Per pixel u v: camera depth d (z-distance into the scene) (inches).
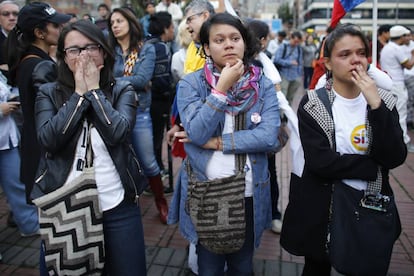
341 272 72.8
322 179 76.2
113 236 77.2
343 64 71.6
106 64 77.9
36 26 103.0
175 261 120.5
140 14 368.2
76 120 69.9
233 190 74.7
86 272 73.2
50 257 71.4
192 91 78.2
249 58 80.0
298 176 85.7
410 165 215.6
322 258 77.3
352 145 73.6
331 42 73.1
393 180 192.4
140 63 136.2
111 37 137.6
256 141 74.9
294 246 79.7
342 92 75.0
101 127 71.4
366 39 71.8
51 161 72.7
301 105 78.5
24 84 100.5
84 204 71.5
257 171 78.4
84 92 71.5
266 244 130.3
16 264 120.0
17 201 131.9
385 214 72.8
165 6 338.3
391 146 69.6
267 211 83.0
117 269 78.8
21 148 105.3
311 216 76.9
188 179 79.3
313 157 74.3
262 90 78.7
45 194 72.3
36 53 104.4
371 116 69.4
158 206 148.5
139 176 78.5
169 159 175.3
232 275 85.1
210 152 76.6
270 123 77.1
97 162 73.4
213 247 75.7
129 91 78.8
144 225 145.0
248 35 77.5
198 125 72.0
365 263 72.3
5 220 152.4
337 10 128.4
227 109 75.7
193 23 110.7
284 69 329.4
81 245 71.2
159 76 167.8
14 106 122.2
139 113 138.9
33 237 136.9
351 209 72.9
